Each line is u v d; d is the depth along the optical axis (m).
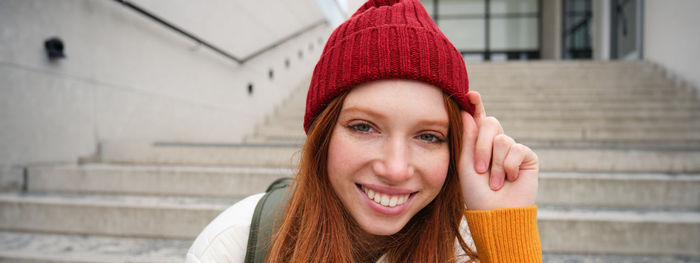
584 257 1.70
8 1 2.35
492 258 0.70
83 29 2.83
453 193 0.77
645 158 2.61
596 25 9.20
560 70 6.45
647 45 6.67
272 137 4.43
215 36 4.34
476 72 6.65
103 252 1.68
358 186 0.63
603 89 5.23
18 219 2.00
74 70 2.76
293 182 0.76
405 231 0.79
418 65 0.57
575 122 4.14
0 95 2.31
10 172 2.34
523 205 0.71
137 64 3.31
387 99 0.56
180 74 3.85
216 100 4.47
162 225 1.92
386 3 0.73
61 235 1.94
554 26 12.96
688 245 1.69
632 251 1.72
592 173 2.55
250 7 5.17
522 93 5.39
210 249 0.69
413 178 0.61
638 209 2.03
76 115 2.78
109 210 1.95
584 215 1.83
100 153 2.96
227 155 2.89
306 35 7.73
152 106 3.48
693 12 5.16
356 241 0.75
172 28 3.32
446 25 14.12
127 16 3.20
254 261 0.69
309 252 0.68
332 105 0.63
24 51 2.43
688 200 2.08
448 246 0.78
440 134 0.61
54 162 2.62
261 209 0.73
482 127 0.72
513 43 13.87
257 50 5.44
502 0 13.94
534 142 3.63
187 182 2.37
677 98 4.75
